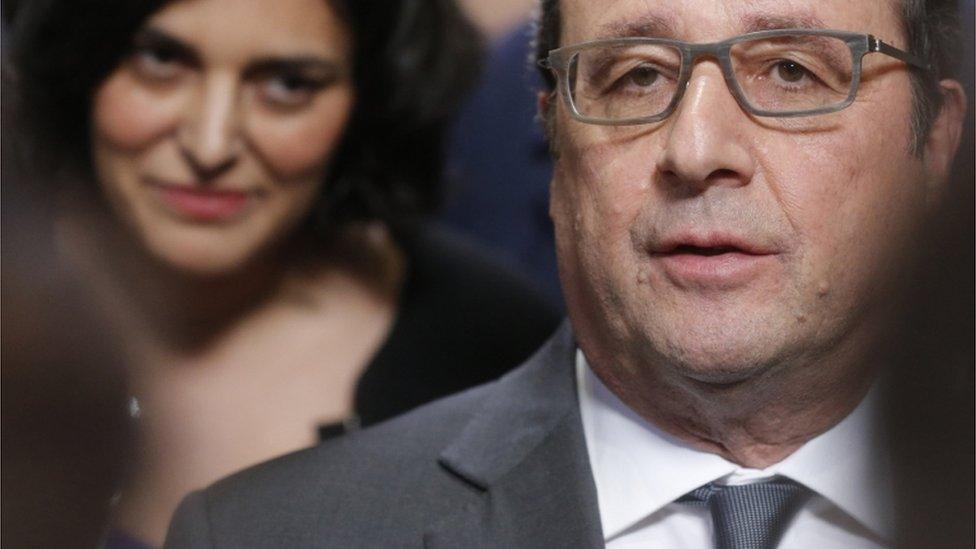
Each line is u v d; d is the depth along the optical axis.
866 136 3.05
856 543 3.18
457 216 5.40
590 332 3.30
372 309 4.54
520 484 3.27
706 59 3.00
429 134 4.57
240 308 4.43
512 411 3.43
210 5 4.02
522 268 5.34
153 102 4.11
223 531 3.33
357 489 3.35
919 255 1.83
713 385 3.07
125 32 4.04
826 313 3.04
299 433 4.38
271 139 4.16
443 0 4.52
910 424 1.85
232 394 4.38
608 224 3.11
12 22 4.25
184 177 4.14
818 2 3.03
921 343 1.83
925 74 3.18
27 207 4.20
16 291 2.20
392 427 3.53
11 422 1.93
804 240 3.00
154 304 4.33
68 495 1.96
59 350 2.01
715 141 2.94
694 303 3.02
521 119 5.37
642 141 3.07
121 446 2.04
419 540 3.23
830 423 3.20
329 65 4.21
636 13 3.09
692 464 3.26
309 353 4.46
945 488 1.84
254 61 4.09
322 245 4.56
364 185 4.55
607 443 3.34
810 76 3.04
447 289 4.63
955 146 3.29
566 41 3.28
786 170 3.00
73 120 4.24
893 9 3.10
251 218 4.23
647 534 3.29
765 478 3.23
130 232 4.25
